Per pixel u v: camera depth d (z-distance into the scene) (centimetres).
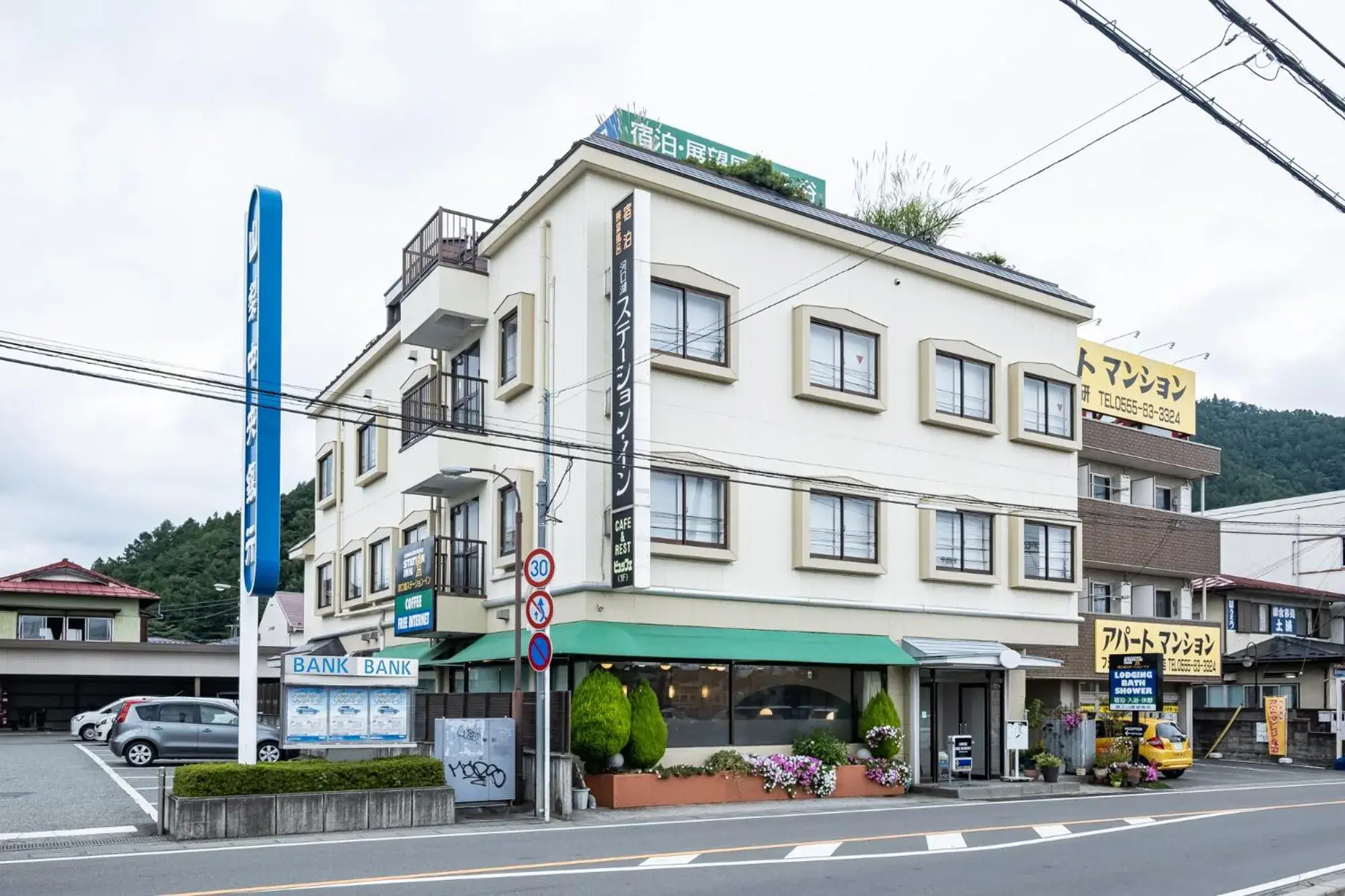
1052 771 2445
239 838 1430
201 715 2672
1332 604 4172
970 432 2522
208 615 8262
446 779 1727
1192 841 1503
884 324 2388
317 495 3597
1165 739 2759
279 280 1614
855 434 2319
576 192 2061
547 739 1680
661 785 1902
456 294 2339
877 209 3119
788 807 1925
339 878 1119
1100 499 3169
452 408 2502
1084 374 3200
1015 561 2575
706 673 2075
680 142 2555
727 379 2112
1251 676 3862
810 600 2200
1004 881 1162
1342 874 1239
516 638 1861
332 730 1666
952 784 2277
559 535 2031
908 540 2388
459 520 2495
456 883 1098
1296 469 8150
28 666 4088
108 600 4509
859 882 1145
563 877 1139
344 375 3347
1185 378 3519
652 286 2048
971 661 2322
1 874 1138
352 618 3194
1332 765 3269
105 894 1025
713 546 2067
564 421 2048
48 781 2167
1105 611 3231
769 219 2219
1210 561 3416
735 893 1073
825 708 2233
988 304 2603
